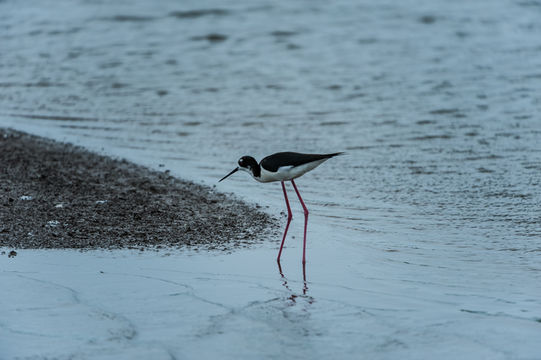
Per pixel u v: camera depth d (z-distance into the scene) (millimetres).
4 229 10695
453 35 31078
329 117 20344
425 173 15039
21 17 36188
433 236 11180
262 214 12344
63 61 28203
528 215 12164
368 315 7617
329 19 34562
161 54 29016
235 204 12922
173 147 17453
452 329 7211
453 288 8812
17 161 15234
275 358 6430
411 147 17203
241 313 7578
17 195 12609
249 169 10984
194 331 7000
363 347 6715
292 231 11453
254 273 9273
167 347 6590
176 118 20500
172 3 38562
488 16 34062
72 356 6305
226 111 21234
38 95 23391
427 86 23672
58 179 13898
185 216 11969
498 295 8516
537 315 7723
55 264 9195
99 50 29797
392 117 20172
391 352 6602
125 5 38344
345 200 13305
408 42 30078
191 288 8414
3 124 19594
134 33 32625
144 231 11008
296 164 10297
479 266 9742
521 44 29297
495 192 13578
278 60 27844
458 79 24469
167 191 13523
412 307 7992
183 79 25344
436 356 6516
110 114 20984
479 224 11750
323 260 10000
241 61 27797
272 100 22453
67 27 33906
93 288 8242
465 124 19250
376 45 29766
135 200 12742
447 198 13281
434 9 35781
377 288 8773
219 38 31578
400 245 10734
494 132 18391
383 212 12523
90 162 15602
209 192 13656
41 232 10648
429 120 19781
